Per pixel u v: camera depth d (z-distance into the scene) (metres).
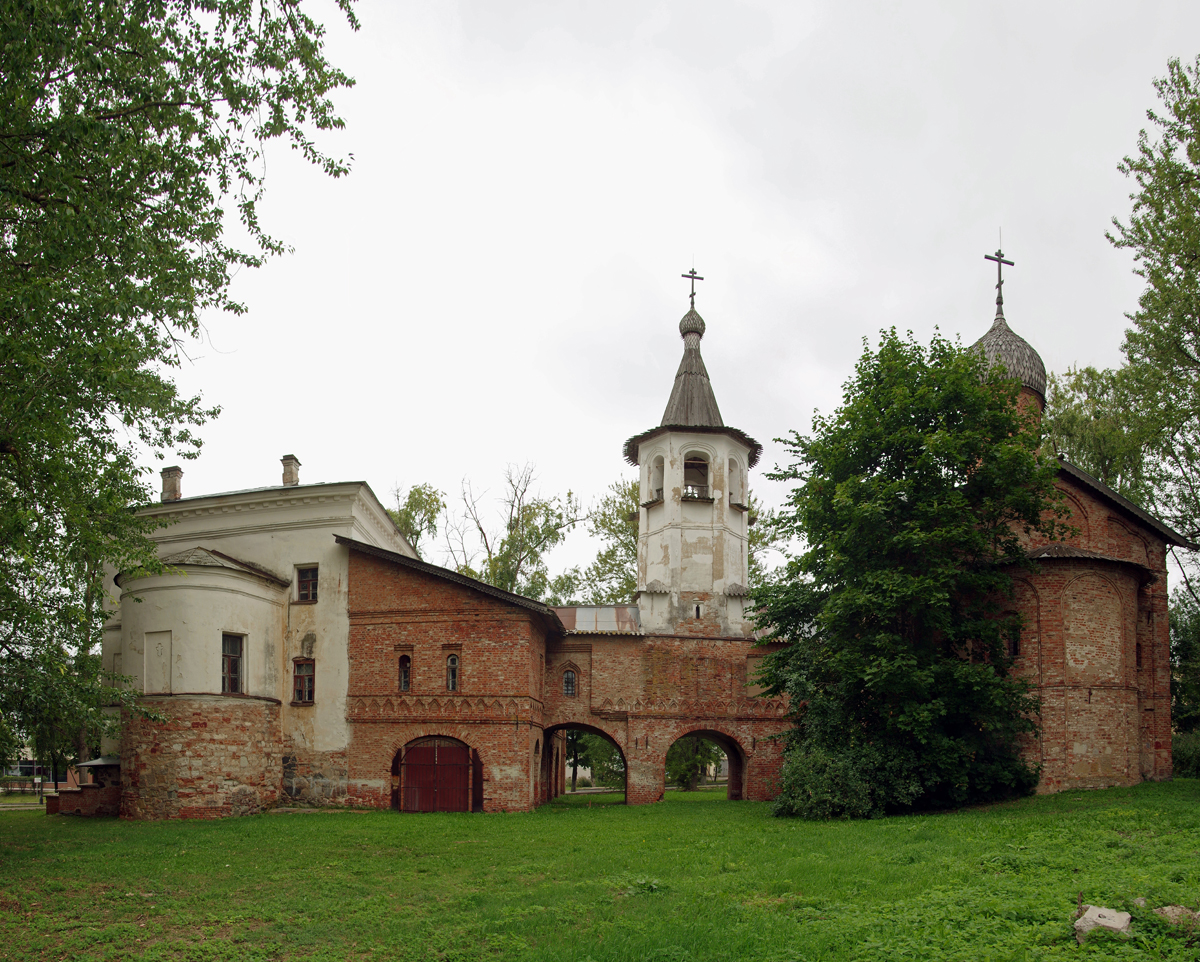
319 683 33.66
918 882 15.26
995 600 30.41
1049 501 30.05
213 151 17.64
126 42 16.61
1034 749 29.03
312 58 17.58
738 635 38.38
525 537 50.88
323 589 34.25
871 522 27.02
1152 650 32.44
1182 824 20.12
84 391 18.97
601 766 63.28
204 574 30.95
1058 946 10.99
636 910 14.27
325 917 14.59
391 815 30.20
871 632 27.92
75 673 22.94
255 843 22.70
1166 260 29.88
